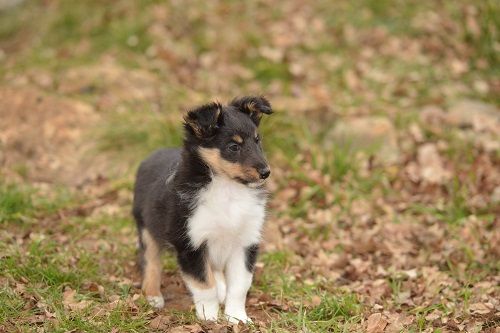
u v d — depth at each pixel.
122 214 9.43
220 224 6.60
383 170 10.60
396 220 9.50
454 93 12.66
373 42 14.39
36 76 12.85
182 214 6.59
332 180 10.48
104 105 12.00
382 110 11.95
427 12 15.01
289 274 8.05
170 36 14.58
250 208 6.69
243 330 6.45
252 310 7.19
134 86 12.66
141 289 7.38
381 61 13.85
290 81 13.36
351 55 14.13
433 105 12.19
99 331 6.37
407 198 10.10
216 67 13.80
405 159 10.85
